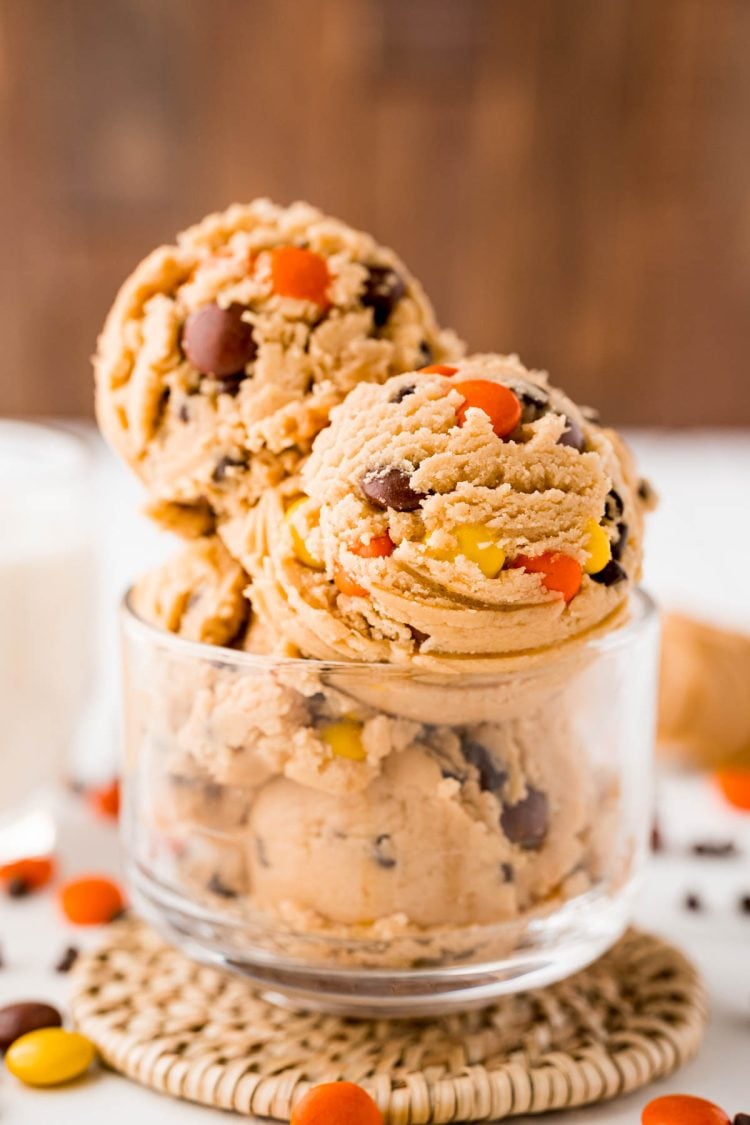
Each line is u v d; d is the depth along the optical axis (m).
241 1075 0.42
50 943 0.47
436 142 1.07
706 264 1.09
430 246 1.09
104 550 0.76
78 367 1.10
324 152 1.07
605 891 0.43
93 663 0.55
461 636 0.40
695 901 0.49
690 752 0.56
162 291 0.44
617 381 1.12
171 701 0.42
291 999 0.43
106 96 1.05
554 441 0.40
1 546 0.52
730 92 1.06
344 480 0.40
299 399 0.42
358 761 0.41
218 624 0.42
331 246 0.44
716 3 1.04
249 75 1.05
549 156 1.07
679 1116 0.40
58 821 0.53
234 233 0.44
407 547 0.40
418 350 0.44
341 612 0.41
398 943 0.41
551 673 0.41
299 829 0.41
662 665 0.56
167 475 0.43
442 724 0.41
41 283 1.09
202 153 1.07
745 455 1.01
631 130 1.07
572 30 1.05
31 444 0.55
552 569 0.40
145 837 0.43
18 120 1.05
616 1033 0.43
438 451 0.40
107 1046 0.43
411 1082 0.41
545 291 1.10
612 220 1.09
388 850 0.41
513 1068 0.42
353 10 1.04
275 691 0.41
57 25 1.04
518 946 0.42
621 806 0.43
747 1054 0.43
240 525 0.43
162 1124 0.41
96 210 1.07
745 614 0.70
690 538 0.83
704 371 1.12
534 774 0.42
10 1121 0.41
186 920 0.43
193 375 0.43
